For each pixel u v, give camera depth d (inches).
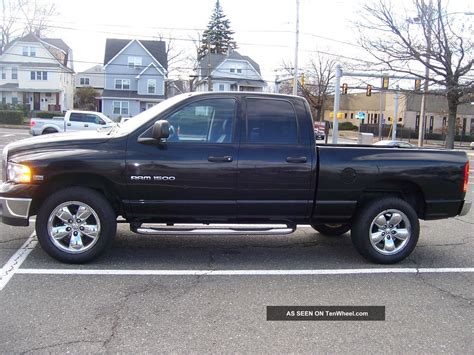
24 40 2079.2
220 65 2413.9
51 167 194.5
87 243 202.5
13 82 2101.4
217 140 205.9
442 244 261.0
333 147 217.0
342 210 215.8
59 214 199.0
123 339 139.0
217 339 140.9
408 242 220.7
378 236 218.2
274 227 217.3
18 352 129.6
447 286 192.7
